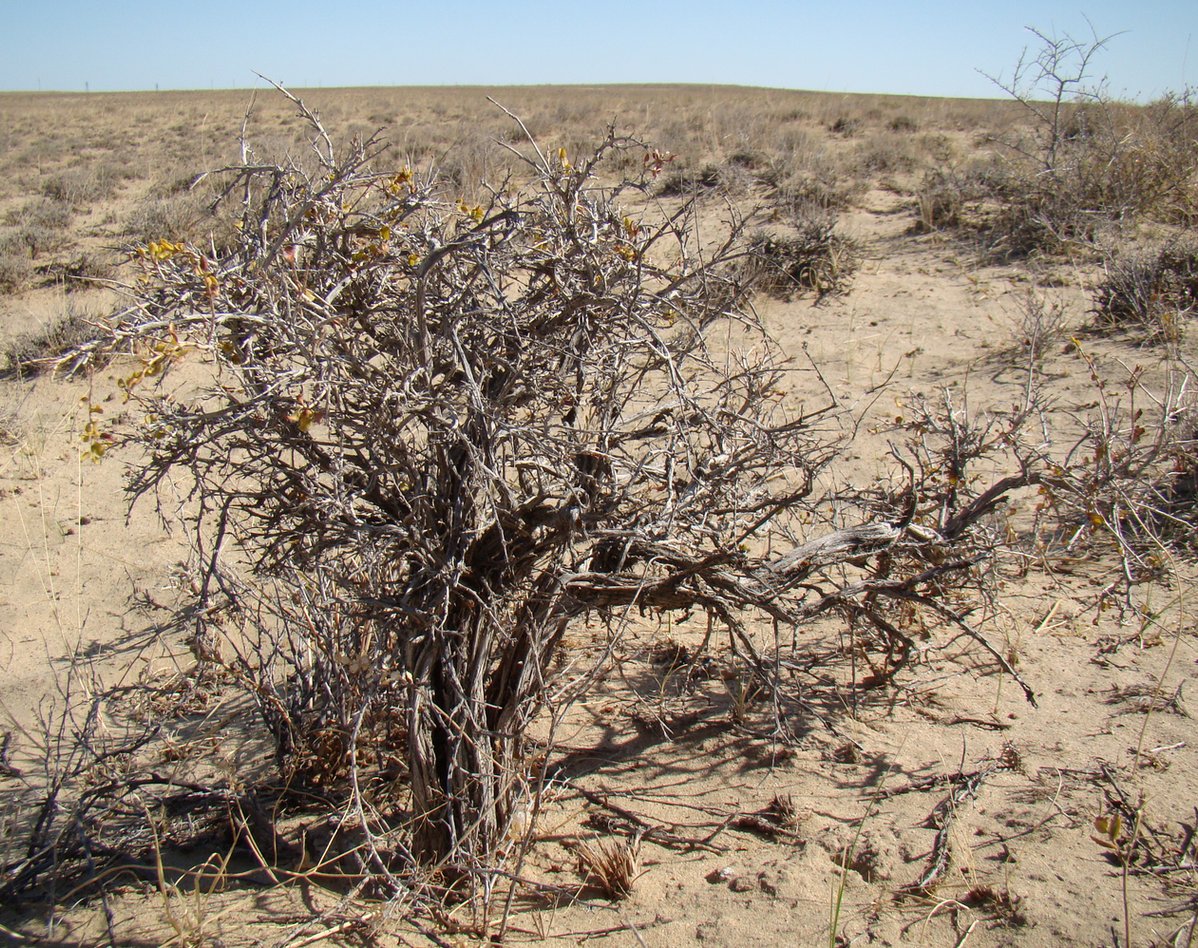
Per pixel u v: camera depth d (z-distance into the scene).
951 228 10.86
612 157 12.98
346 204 2.90
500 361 2.65
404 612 2.76
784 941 2.69
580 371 2.73
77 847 3.35
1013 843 3.03
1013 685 3.93
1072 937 2.62
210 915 3.01
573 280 2.71
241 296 2.56
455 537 2.83
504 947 2.77
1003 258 9.80
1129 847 2.79
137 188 16.42
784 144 16.59
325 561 3.07
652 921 2.83
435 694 3.01
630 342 2.82
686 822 3.31
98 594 5.22
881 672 4.00
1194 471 5.16
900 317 8.62
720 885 2.97
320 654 3.66
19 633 4.92
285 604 4.34
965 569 3.91
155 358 2.29
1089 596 4.54
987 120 21.05
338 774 3.67
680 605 3.04
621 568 2.97
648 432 3.07
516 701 3.02
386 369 2.65
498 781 3.08
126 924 3.00
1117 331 7.72
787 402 6.98
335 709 3.57
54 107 41.00
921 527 3.58
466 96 43.41
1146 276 8.05
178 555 5.55
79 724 4.21
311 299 2.52
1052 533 5.03
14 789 3.85
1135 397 6.48
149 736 3.86
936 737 3.64
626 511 2.99
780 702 3.75
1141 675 3.91
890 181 13.42
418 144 17.08
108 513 6.04
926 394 6.95
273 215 2.78
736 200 12.19
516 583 2.98
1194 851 2.92
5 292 10.60
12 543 5.72
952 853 2.96
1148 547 4.74
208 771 3.86
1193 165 10.65
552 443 2.77
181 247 2.56
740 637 3.10
